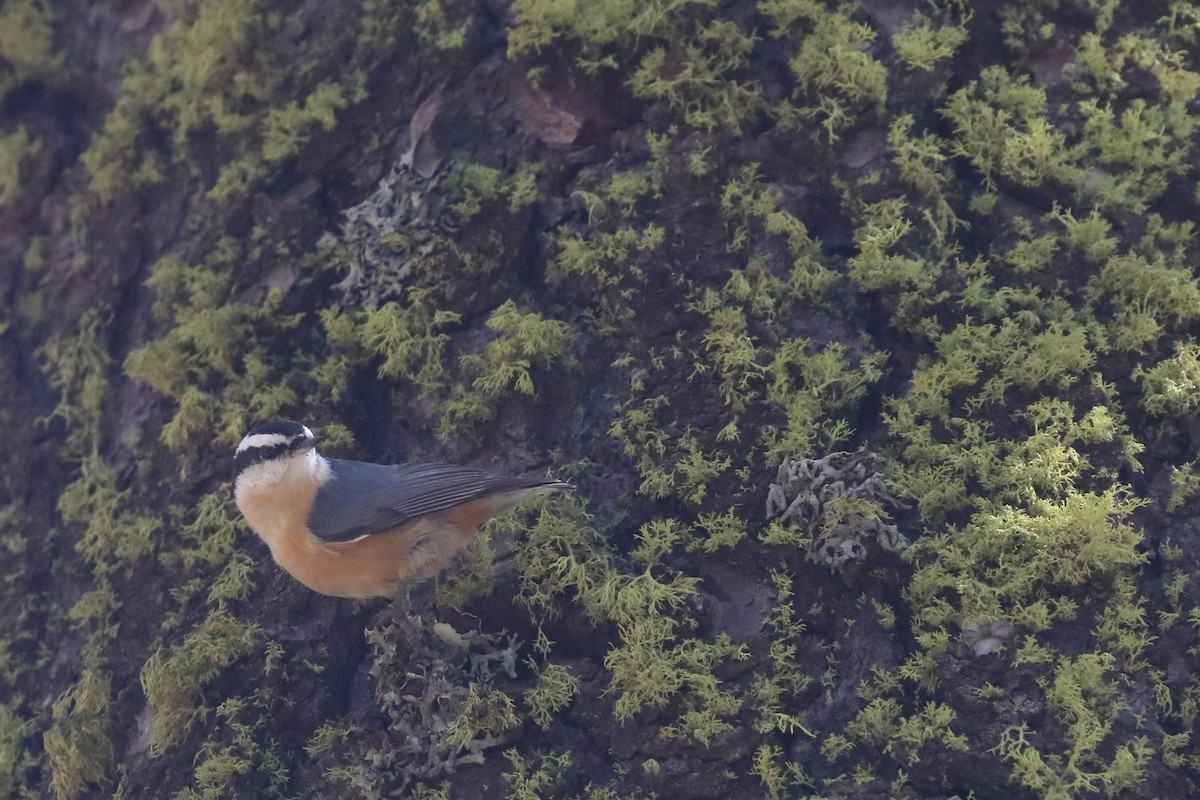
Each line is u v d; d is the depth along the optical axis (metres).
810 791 7.54
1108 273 8.55
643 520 8.52
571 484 8.50
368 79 10.34
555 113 9.77
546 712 7.96
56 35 12.30
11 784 9.30
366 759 8.12
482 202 9.47
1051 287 8.62
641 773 7.75
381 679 8.31
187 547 9.28
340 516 8.40
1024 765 7.24
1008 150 8.95
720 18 9.57
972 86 9.21
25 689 9.66
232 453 9.41
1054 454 7.87
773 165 9.29
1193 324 8.44
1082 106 9.12
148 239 10.97
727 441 8.46
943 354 8.48
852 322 8.79
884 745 7.56
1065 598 7.57
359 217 9.79
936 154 9.00
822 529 7.97
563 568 8.18
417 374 9.26
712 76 9.37
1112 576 7.57
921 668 7.63
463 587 8.33
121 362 10.56
